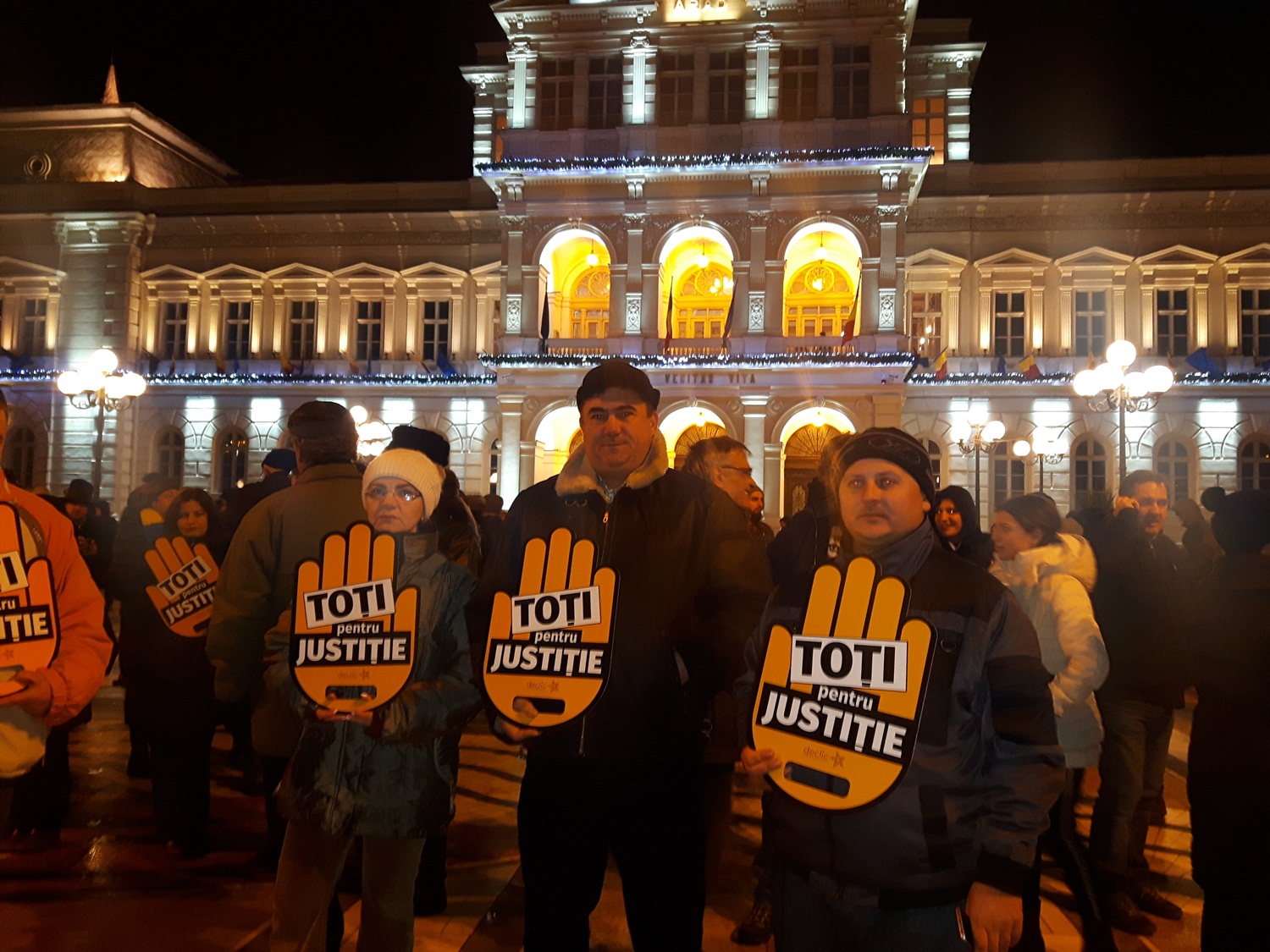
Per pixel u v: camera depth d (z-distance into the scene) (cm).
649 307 2877
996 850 313
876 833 319
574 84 2956
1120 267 3141
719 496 407
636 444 395
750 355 2806
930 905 317
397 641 435
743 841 801
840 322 3247
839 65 2880
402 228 3438
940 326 3256
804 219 2830
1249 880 395
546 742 378
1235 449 3052
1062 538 608
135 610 733
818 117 2853
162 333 3509
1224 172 3159
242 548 500
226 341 3491
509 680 389
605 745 375
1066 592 566
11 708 382
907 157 2734
